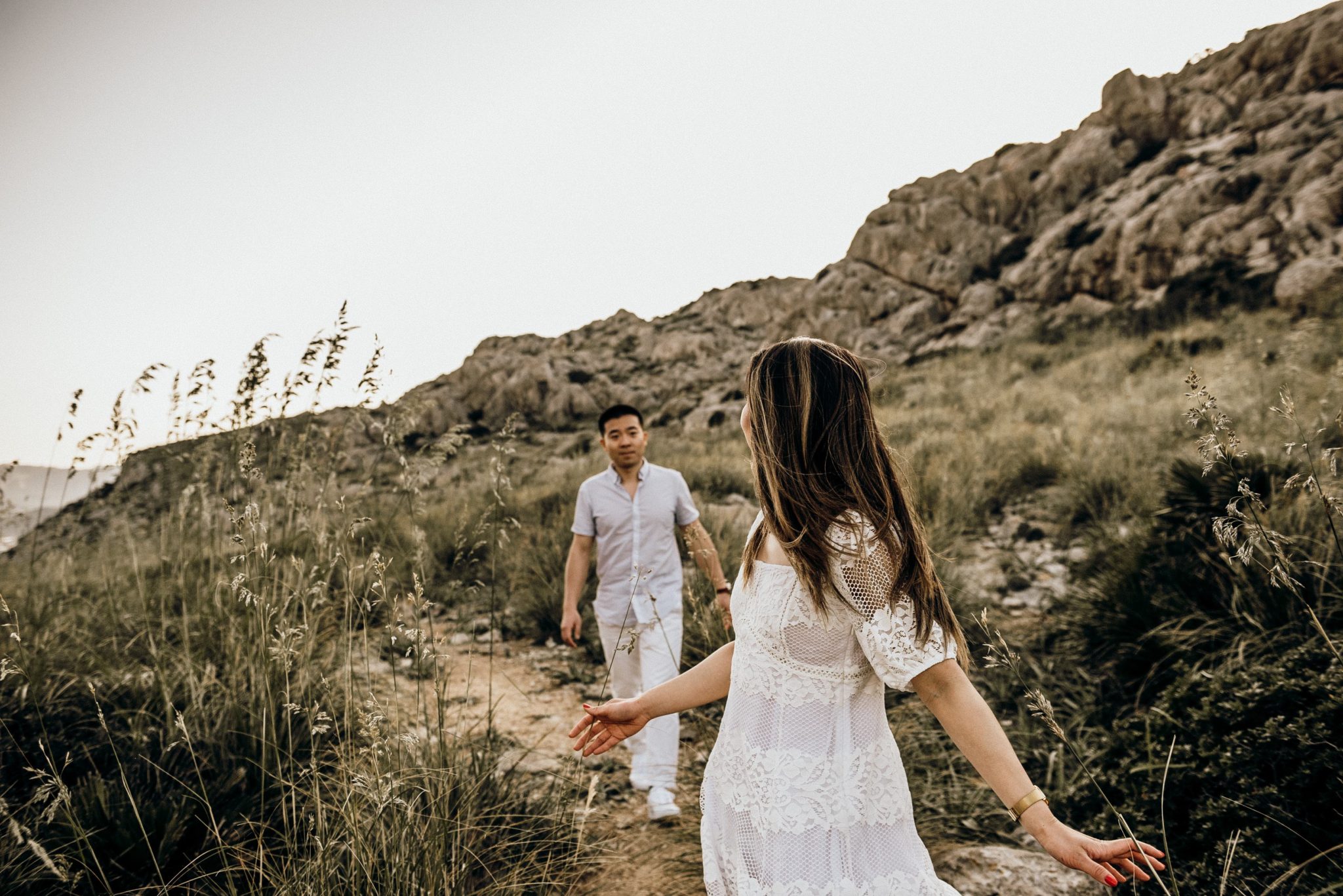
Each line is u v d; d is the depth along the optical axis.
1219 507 4.34
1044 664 4.04
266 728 3.00
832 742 1.47
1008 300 29.86
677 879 2.76
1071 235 29.05
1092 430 9.21
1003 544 6.42
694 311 56.94
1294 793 2.34
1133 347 17.22
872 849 1.44
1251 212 21.97
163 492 4.51
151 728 3.05
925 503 7.00
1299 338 7.21
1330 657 2.75
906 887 1.41
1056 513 6.84
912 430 12.24
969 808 3.00
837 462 1.47
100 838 2.42
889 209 38.09
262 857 2.30
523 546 6.81
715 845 1.59
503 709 4.30
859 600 1.40
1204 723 2.78
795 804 1.44
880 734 1.51
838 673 1.48
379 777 2.20
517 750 3.67
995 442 9.78
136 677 3.45
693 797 3.34
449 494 8.20
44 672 3.37
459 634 5.38
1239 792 2.46
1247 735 2.59
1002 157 36.47
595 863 2.84
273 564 3.19
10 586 4.27
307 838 2.38
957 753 3.37
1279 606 3.29
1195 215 23.55
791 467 1.48
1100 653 3.95
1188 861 2.39
